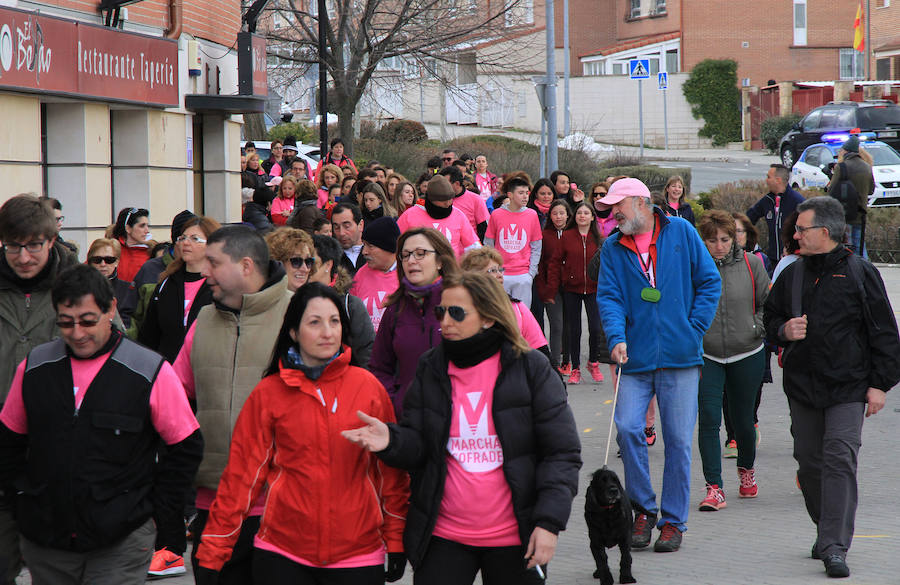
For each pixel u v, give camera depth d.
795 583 8.14
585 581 8.38
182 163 19.92
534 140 63.72
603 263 9.37
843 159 19.69
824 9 79.12
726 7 77.88
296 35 40.34
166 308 8.68
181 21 19.34
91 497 5.64
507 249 16.22
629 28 84.12
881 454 12.39
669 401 9.17
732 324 10.46
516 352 5.74
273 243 7.90
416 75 50.41
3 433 5.82
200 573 5.85
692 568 8.58
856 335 8.52
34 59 14.47
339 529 5.74
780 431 13.85
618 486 7.95
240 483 5.85
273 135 49.81
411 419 5.85
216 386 6.91
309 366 5.82
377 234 9.09
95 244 11.05
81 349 5.71
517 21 43.34
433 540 5.78
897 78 69.31
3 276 6.70
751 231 12.41
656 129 76.56
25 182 14.82
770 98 72.25
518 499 5.68
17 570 6.16
